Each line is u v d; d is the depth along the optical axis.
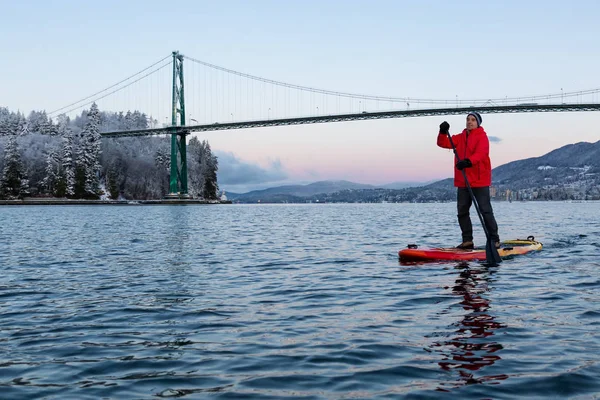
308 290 7.70
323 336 5.16
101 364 4.40
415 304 6.57
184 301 6.96
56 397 3.69
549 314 5.89
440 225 27.77
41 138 117.69
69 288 8.03
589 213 50.56
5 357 4.61
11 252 13.57
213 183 146.62
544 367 4.12
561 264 10.02
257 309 6.44
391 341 4.93
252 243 16.22
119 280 8.79
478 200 11.11
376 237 18.61
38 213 53.38
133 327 5.61
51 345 4.96
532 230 20.98
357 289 7.71
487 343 4.80
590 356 4.37
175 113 109.75
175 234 20.80
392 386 3.81
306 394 3.70
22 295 7.50
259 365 4.33
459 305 6.45
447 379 3.92
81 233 21.42
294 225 28.61
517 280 8.23
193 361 4.45
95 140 106.19
